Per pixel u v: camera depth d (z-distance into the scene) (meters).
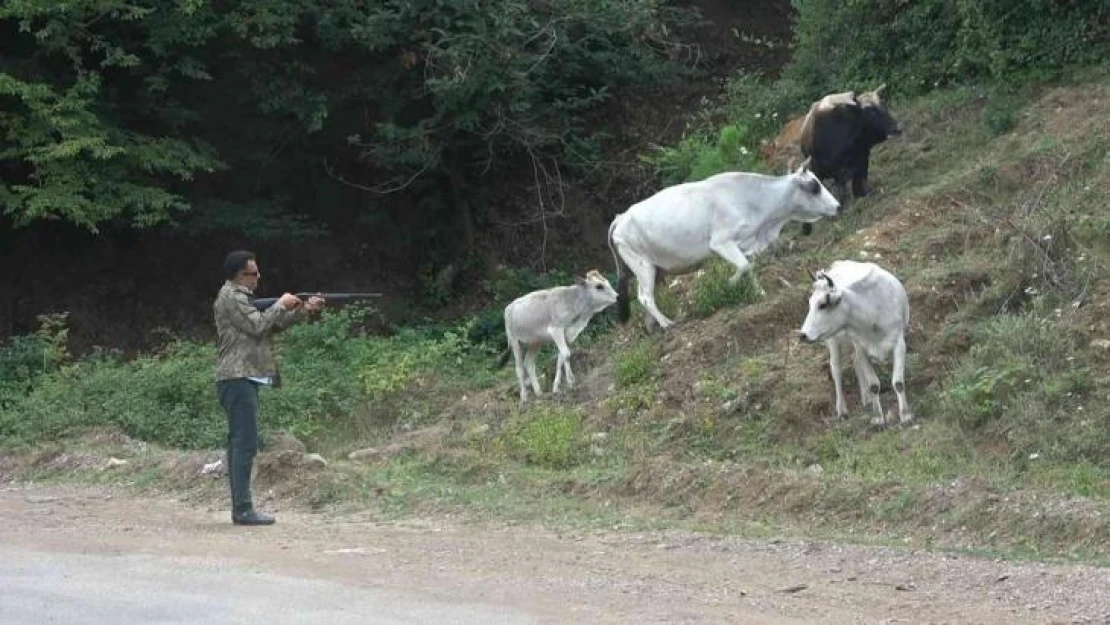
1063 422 11.59
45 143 21.39
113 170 21.83
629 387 14.48
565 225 25.23
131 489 13.27
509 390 16.31
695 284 15.80
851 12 20.44
